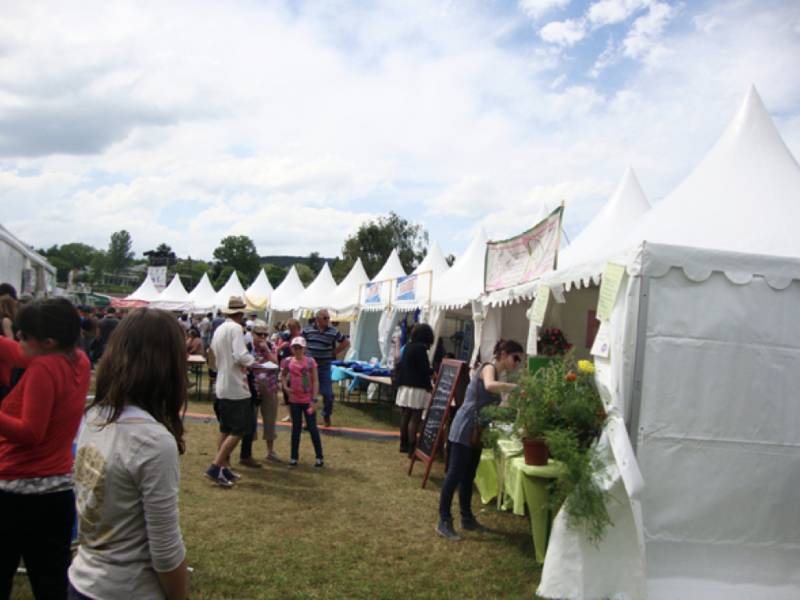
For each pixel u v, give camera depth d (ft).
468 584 12.55
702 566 12.07
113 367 5.54
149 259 252.62
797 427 12.36
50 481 7.59
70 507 7.90
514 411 14.57
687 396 12.09
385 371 38.17
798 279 12.40
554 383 13.71
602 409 12.84
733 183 19.47
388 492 18.94
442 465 22.99
